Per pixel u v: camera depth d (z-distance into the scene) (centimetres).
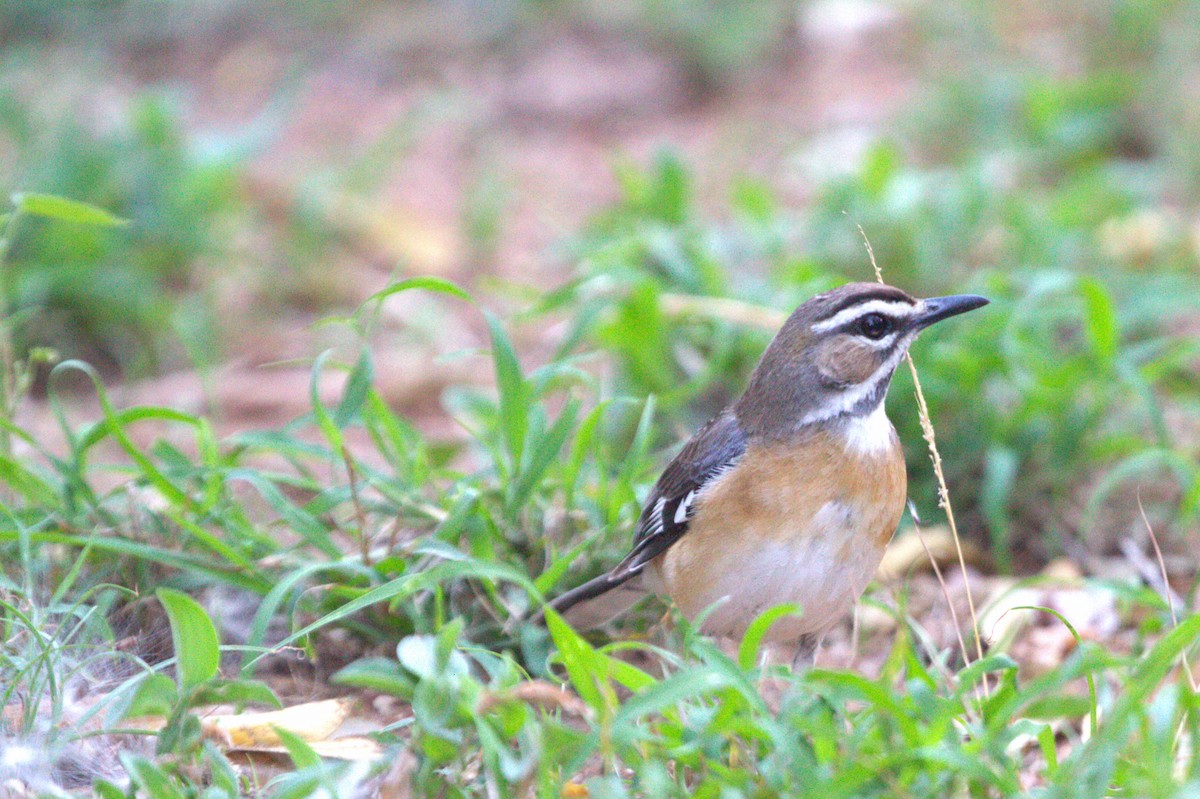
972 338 1297
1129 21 2231
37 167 1738
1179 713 745
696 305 1372
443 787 741
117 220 1024
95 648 912
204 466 1033
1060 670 754
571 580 1051
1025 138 2014
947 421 1285
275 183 2039
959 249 1606
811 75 2480
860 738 722
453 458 1378
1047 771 753
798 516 941
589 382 1145
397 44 2611
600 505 1077
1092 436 1314
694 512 959
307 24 2675
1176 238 1703
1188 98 2050
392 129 2170
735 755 746
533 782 741
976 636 897
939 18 2422
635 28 2564
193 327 1656
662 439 1372
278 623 1007
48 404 1536
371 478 1045
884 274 1579
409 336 1745
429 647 776
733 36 2473
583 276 1430
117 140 1811
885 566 1205
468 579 1019
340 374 1639
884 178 1650
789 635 995
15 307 1575
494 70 2542
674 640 1016
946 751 684
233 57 2609
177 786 745
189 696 768
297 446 1061
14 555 1001
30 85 2239
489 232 1945
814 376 952
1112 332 1221
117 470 1059
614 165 1788
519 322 1484
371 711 930
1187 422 1386
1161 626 997
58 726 809
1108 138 2045
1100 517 1252
